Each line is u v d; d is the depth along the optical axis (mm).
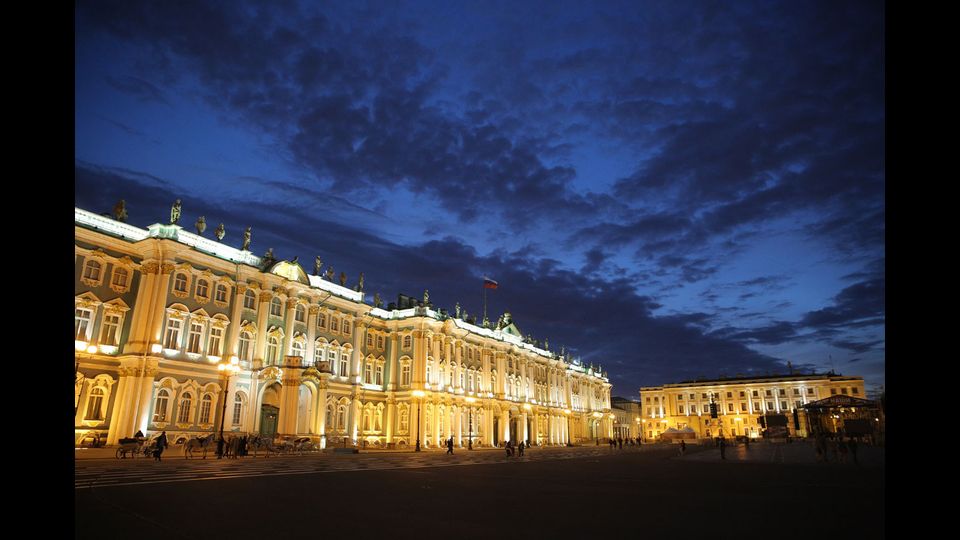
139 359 50812
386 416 81562
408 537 12797
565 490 23391
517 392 109062
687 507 18062
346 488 23328
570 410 129250
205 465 35344
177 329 54688
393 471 34156
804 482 27578
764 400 164125
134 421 49656
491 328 108875
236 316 60188
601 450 87062
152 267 53312
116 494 19516
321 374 66062
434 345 85562
